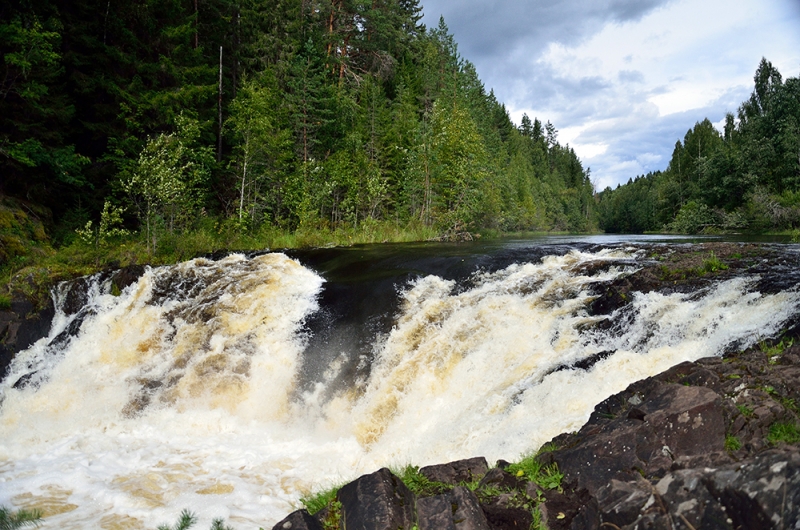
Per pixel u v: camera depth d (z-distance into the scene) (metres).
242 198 22.69
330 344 10.36
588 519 3.72
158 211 19.41
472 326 9.73
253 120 23.03
